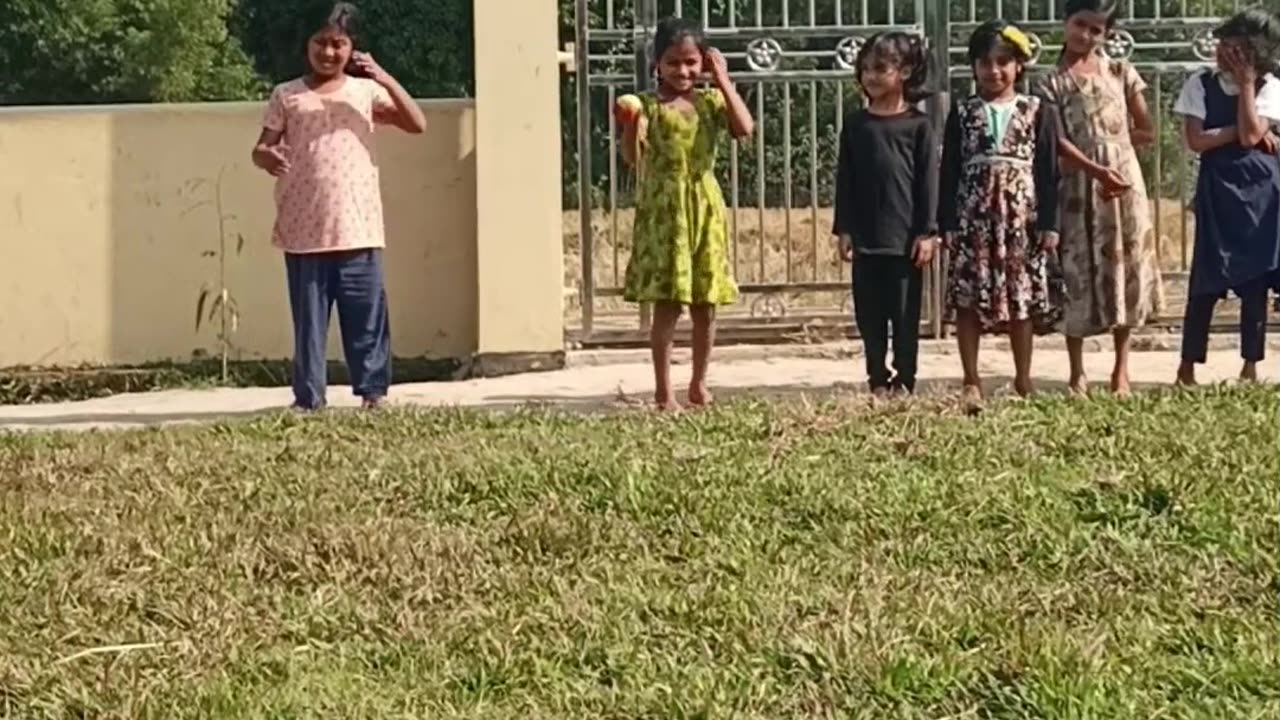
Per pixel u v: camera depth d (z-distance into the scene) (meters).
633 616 7.64
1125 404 9.91
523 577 8.00
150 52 25.12
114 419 11.23
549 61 12.21
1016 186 10.50
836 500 8.60
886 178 10.60
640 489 8.73
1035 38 12.23
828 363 12.21
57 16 24.75
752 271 13.24
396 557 8.18
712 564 8.11
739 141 12.32
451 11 23.95
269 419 10.34
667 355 10.74
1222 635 7.40
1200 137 10.84
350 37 11.04
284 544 8.30
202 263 12.57
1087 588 7.82
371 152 11.05
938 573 8.02
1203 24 12.22
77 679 7.26
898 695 7.07
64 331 12.52
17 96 24.86
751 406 10.11
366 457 9.41
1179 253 13.43
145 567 8.15
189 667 7.36
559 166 12.29
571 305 13.04
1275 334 12.44
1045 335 11.55
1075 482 8.75
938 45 12.15
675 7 12.31
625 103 10.61
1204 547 8.15
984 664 7.21
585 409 10.77
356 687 7.21
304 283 10.91
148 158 12.53
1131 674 7.15
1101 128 10.69
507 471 9.02
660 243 10.60
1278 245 10.79
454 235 12.56
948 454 9.16
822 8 12.98
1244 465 8.80
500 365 12.26
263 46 26.34
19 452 9.76
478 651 7.43
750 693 7.07
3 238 12.46
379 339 11.03
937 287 12.42
